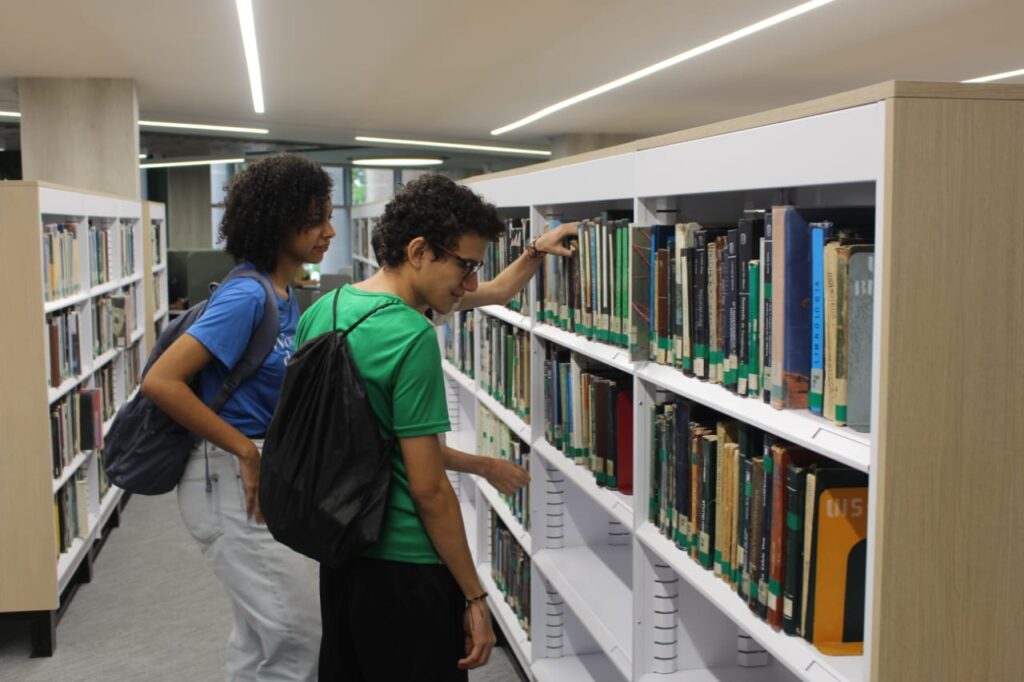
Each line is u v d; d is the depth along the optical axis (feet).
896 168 3.56
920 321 3.66
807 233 4.48
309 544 5.14
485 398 11.11
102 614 12.29
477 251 5.44
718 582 5.45
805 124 4.11
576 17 20.17
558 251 8.04
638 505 6.49
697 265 5.57
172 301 32.04
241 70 25.86
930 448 3.73
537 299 8.89
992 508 3.83
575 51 23.93
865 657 3.87
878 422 3.70
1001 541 3.86
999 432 3.79
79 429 13.15
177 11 19.13
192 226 51.98
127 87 26.68
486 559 11.93
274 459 5.24
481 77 27.71
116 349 16.70
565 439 8.30
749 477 5.00
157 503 17.83
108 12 19.13
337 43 22.50
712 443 5.50
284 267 7.03
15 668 10.68
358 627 5.41
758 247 5.00
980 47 24.16
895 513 3.72
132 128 26.71
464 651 5.58
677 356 5.98
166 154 45.85
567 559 8.99
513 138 44.80
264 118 36.76
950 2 19.22
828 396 4.32
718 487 5.45
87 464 14.43
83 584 13.43
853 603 4.44
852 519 4.39
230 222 6.86
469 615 5.48
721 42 23.00
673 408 6.08
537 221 8.79
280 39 21.97
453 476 13.25
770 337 4.75
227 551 6.85
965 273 3.68
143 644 11.32
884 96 3.57
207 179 51.98
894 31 22.00
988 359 3.75
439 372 5.22
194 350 6.40
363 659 5.46
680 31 21.65
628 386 7.14
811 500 4.40
